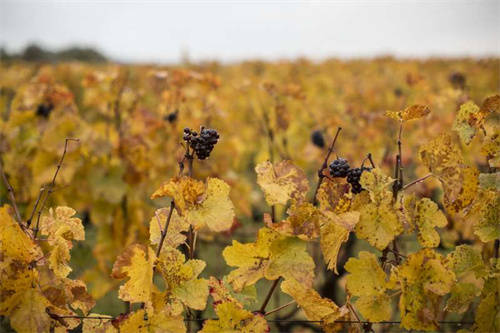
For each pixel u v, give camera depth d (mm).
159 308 1338
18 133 3787
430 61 11594
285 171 1391
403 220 1419
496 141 1602
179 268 1362
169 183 1322
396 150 4109
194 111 4254
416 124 5109
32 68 8961
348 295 1479
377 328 2789
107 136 3867
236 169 5500
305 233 1287
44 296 1372
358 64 11258
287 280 1385
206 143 1378
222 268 4207
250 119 5918
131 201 3775
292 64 9938
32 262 1421
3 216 1370
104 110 4234
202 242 4020
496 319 1534
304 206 1294
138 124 4156
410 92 6375
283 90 4109
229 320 1325
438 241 1427
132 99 4223
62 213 1581
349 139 5047
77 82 9469
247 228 4742
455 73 4395
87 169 3672
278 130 4426
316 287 3711
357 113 5000
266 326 1319
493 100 1557
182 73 4016
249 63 12000
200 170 4238
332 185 1447
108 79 4051
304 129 5098
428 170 1514
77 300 1512
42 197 3590
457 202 1520
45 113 3818
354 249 3945
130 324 1324
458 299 1527
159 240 1443
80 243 4094
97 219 3729
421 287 1359
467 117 1616
